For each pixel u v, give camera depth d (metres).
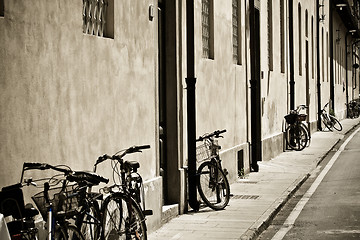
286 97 28.39
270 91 24.42
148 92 11.22
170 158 12.71
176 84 12.76
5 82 6.93
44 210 6.67
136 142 10.63
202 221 11.91
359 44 84.38
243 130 18.77
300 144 27.48
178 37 12.86
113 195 8.45
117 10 9.91
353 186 17.14
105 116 9.41
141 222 8.87
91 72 8.96
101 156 8.77
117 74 9.86
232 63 17.48
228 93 16.95
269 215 12.45
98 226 7.96
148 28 11.23
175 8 12.73
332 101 48.06
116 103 9.81
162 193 11.92
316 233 11.34
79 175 7.07
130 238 8.62
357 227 11.77
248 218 12.14
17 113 7.14
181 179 12.72
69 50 8.31
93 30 9.33
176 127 12.73
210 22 15.59
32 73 7.44
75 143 8.48
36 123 7.53
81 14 8.67
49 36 7.81
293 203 14.66
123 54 10.10
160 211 11.46
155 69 11.62
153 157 11.44
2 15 6.93
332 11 51.31
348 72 69.75
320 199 15.16
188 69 12.97
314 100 39.44
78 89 8.57
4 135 6.91
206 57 15.30
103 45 9.35
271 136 24.16
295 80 31.33
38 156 7.55
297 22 31.84
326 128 42.31
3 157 6.89
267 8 24.31
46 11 7.74
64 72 8.18
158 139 11.72
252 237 10.70
